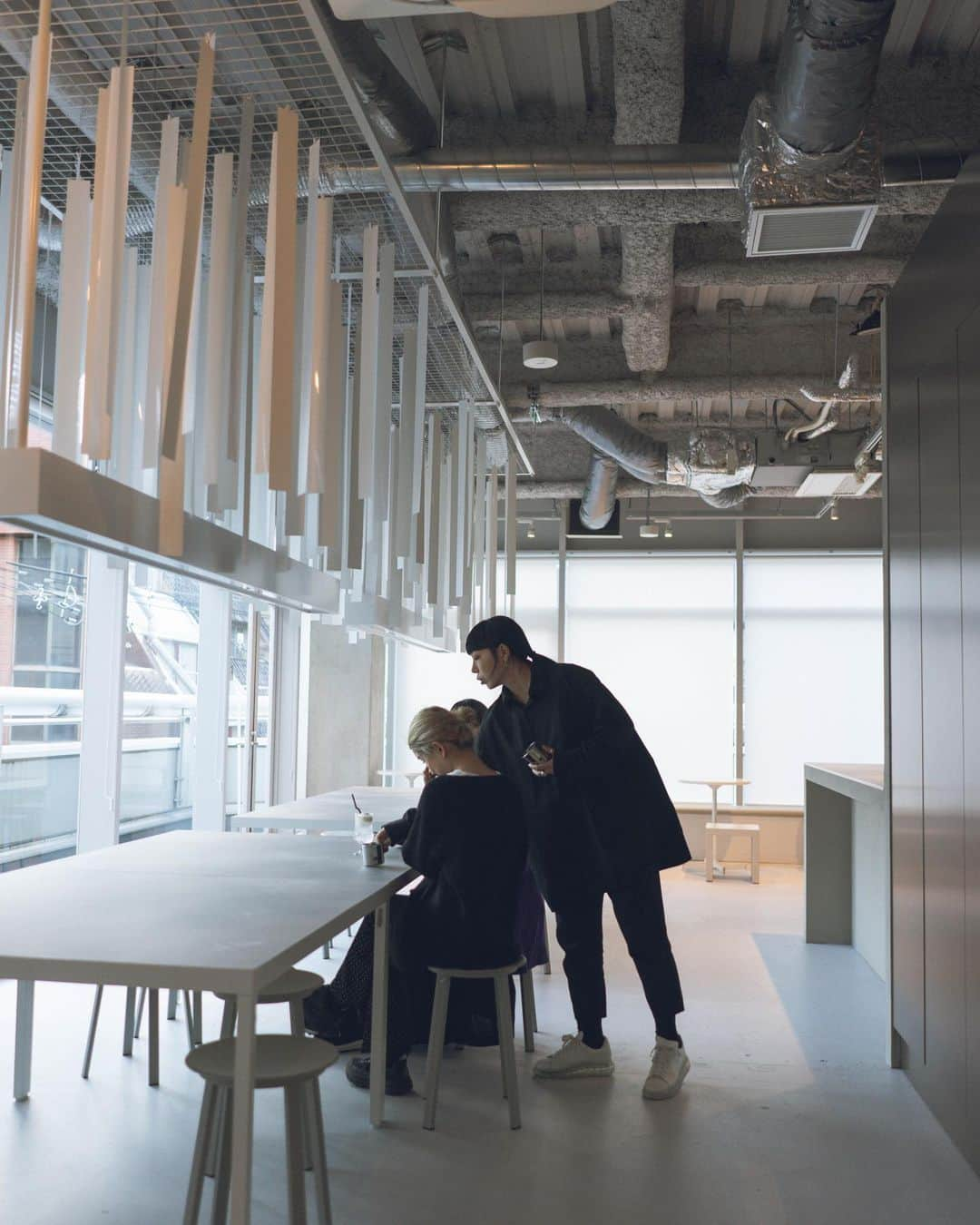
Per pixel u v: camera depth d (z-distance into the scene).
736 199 5.21
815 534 11.37
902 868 4.09
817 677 11.27
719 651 11.41
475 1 1.93
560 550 11.49
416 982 3.89
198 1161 2.38
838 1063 4.22
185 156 3.04
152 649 6.89
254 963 2.19
